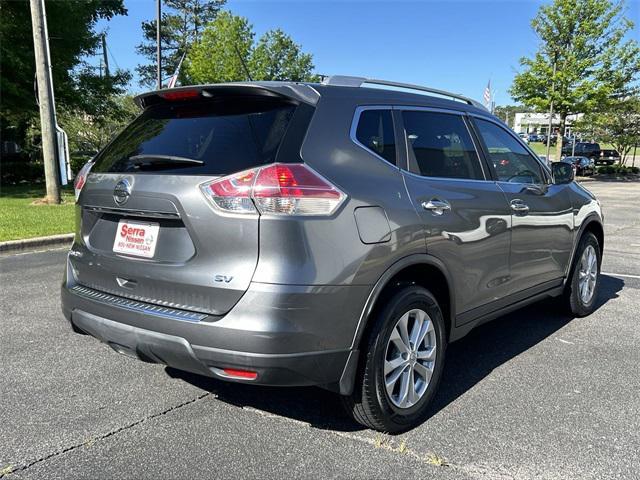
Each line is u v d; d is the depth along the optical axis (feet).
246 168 8.93
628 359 14.32
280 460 9.53
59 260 25.55
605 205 56.54
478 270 12.12
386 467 9.35
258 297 8.61
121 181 10.14
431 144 11.74
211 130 9.90
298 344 8.71
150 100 11.55
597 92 84.58
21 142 73.46
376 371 9.83
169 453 9.73
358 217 9.37
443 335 11.30
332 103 10.05
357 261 9.25
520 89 90.48
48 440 10.10
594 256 18.01
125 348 10.04
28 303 18.56
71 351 14.40
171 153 9.97
